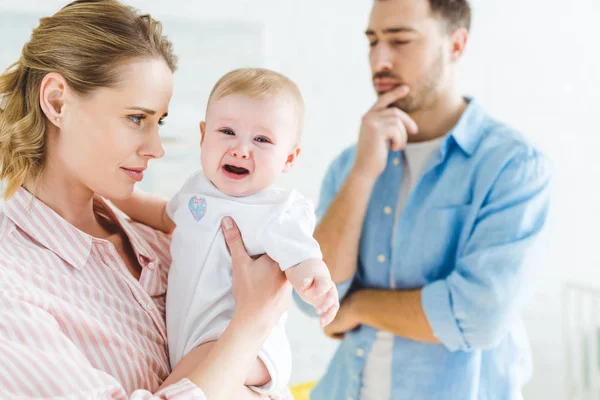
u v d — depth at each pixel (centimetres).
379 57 188
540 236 167
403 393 177
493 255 163
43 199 111
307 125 354
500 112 392
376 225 190
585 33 408
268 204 116
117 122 104
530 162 170
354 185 182
